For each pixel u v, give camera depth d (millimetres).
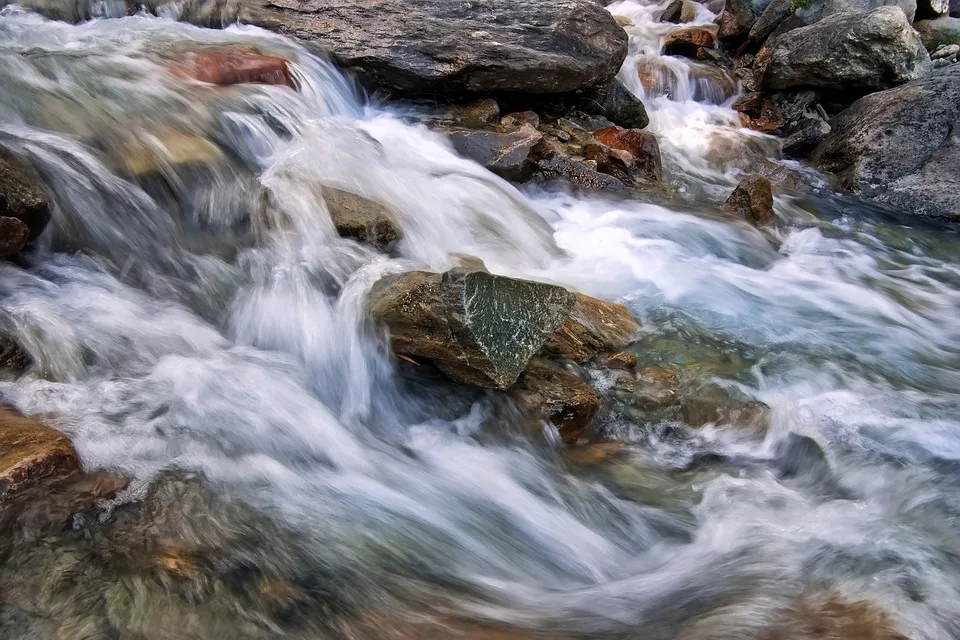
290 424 4254
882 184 10047
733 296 6613
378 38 8789
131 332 4559
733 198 8695
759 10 14031
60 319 4391
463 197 7098
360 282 5215
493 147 8094
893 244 8672
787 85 12031
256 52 7953
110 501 3377
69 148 5383
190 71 7125
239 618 2975
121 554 3139
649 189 8812
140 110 6223
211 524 3416
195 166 5828
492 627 3193
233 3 9156
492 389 4633
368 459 4246
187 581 3080
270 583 3166
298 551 3381
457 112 8977
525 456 4461
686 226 7945
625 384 5059
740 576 3658
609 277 6617
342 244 5703
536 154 8242
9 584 2908
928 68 11297
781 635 3193
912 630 3248
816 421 4859
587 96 10078
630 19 14945
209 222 5730
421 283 4738
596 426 4793
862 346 6043
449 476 4230
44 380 4031
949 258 8516
